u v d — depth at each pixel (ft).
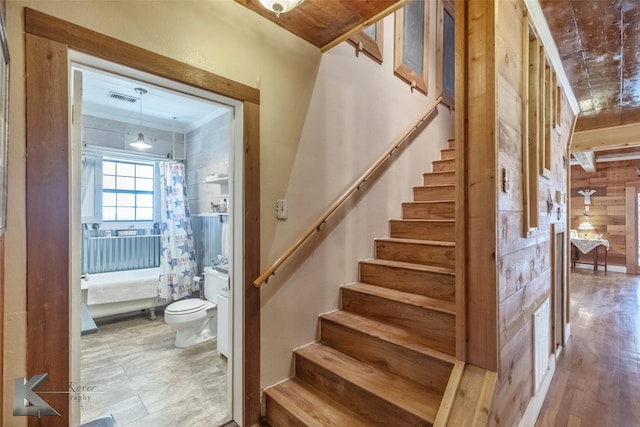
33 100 3.69
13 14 3.60
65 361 3.88
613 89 9.70
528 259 6.09
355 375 5.78
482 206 4.43
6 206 3.22
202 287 12.82
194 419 6.22
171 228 12.68
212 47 5.40
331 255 7.77
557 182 9.09
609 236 22.99
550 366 7.93
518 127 5.50
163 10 4.82
